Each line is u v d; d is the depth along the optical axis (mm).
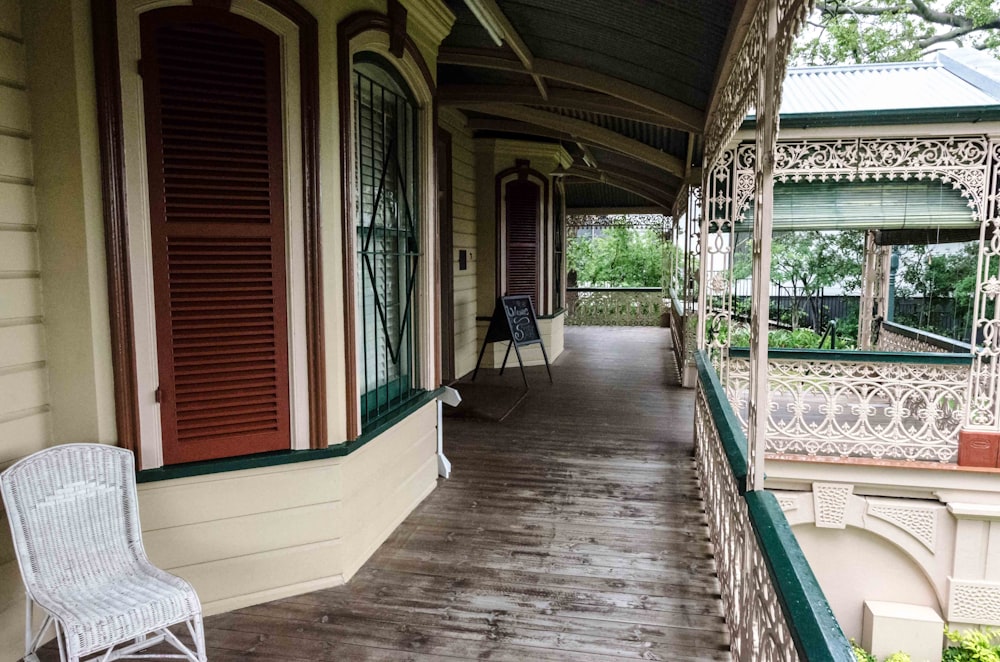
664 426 6160
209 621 2934
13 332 2555
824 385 5609
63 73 2564
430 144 4371
